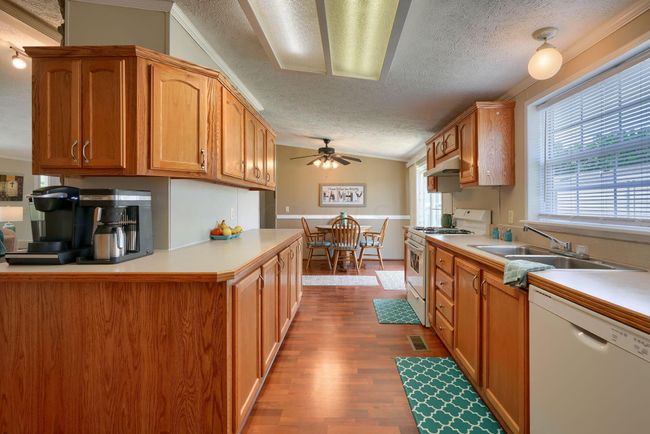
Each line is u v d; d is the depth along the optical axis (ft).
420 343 8.27
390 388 6.22
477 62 6.98
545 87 6.91
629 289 3.34
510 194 8.27
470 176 8.40
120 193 4.78
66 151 4.98
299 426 5.16
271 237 8.63
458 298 6.86
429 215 17.60
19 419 4.32
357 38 6.53
